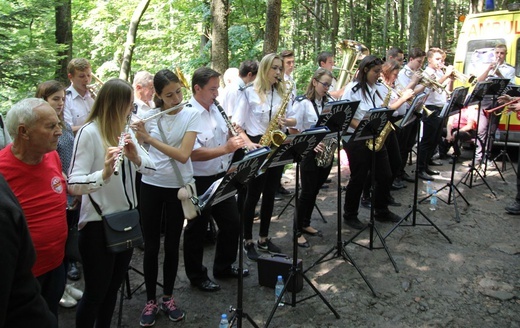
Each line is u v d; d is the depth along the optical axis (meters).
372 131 3.94
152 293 3.24
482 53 7.99
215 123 3.54
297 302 3.44
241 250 2.77
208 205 2.57
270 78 4.06
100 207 2.49
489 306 3.43
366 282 3.58
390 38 21.02
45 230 2.28
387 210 5.06
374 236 4.67
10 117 2.13
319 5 18.41
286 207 5.30
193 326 3.21
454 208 5.46
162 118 3.09
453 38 29.22
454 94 5.07
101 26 15.00
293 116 4.27
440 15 26.31
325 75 4.35
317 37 18.17
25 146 2.17
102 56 16.58
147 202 3.16
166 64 13.73
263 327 3.19
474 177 6.72
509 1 14.37
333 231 4.84
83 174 2.42
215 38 7.47
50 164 2.36
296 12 19.89
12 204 1.41
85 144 2.44
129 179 2.60
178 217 3.20
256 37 11.38
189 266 3.64
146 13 14.00
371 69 4.49
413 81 5.34
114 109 2.51
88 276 2.55
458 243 4.50
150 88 4.37
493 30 7.86
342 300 3.51
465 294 3.59
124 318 3.32
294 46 20.45
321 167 4.38
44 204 2.28
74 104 4.05
